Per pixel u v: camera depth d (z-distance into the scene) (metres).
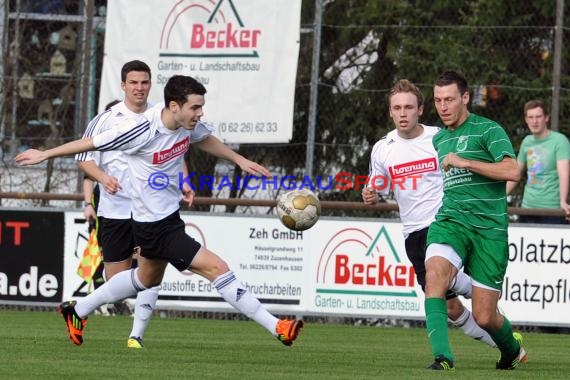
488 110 45.59
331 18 46.31
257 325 39.22
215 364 23.47
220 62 41.38
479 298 22.69
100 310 42.03
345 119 45.31
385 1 46.38
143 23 42.09
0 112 46.28
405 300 39.72
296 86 45.31
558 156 39.00
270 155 44.75
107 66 42.41
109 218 29.55
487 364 25.75
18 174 46.19
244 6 41.19
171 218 25.11
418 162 26.92
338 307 40.16
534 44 46.06
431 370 21.83
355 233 40.06
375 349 30.31
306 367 23.25
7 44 47.94
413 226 27.33
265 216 40.59
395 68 45.81
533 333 39.44
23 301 41.81
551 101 42.22
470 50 45.69
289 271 40.44
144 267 26.22
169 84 24.36
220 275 24.75
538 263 38.78
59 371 21.11
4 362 22.91
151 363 23.28
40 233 41.72
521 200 44.16
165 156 24.72
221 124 41.25
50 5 50.34
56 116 47.66
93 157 29.33
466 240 22.47
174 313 42.72
